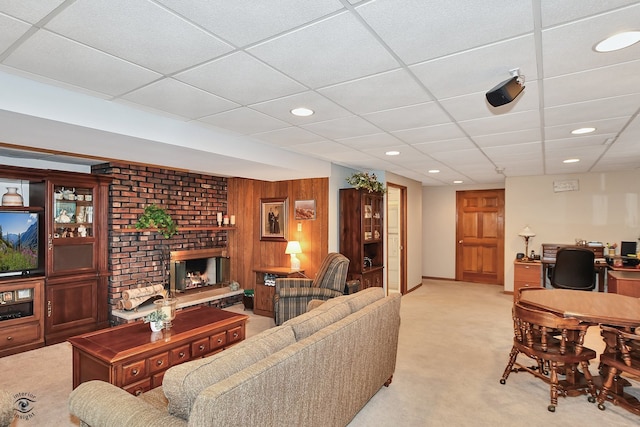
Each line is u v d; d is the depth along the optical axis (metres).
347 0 1.35
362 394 2.52
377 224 5.93
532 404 2.79
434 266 8.72
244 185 6.02
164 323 3.02
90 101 2.42
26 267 4.06
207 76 2.09
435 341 4.22
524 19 1.48
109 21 1.50
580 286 5.19
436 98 2.46
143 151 3.27
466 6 1.39
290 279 4.71
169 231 4.94
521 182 6.80
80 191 4.39
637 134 3.46
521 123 3.08
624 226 6.03
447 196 8.56
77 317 4.28
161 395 2.16
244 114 2.84
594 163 5.25
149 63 1.91
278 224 5.68
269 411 1.62
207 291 5.60
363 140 3.76
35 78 2.11
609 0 1.34
